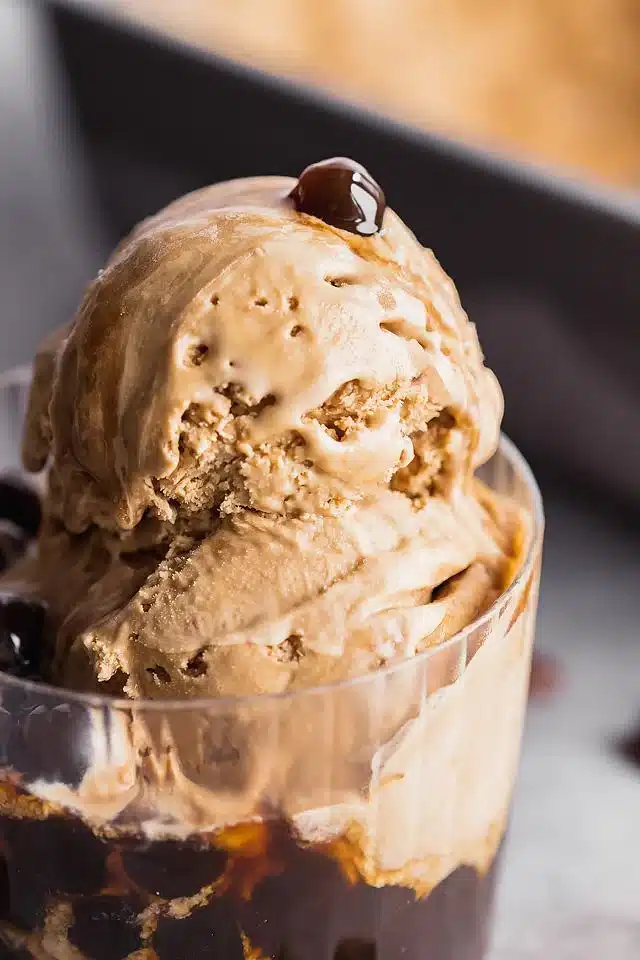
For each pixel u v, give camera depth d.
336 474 0.30
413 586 0.30
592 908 0.37
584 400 0.47
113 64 0.58
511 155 0.47
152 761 0.28
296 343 0.29
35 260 0.60
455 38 0.68
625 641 0.42
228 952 0.29
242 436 0.30
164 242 0.30
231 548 0.30
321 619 0.29
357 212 0.31
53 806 0.29
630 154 0.65
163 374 0.29
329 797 0.29
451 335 0.31
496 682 0.30
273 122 0.54
